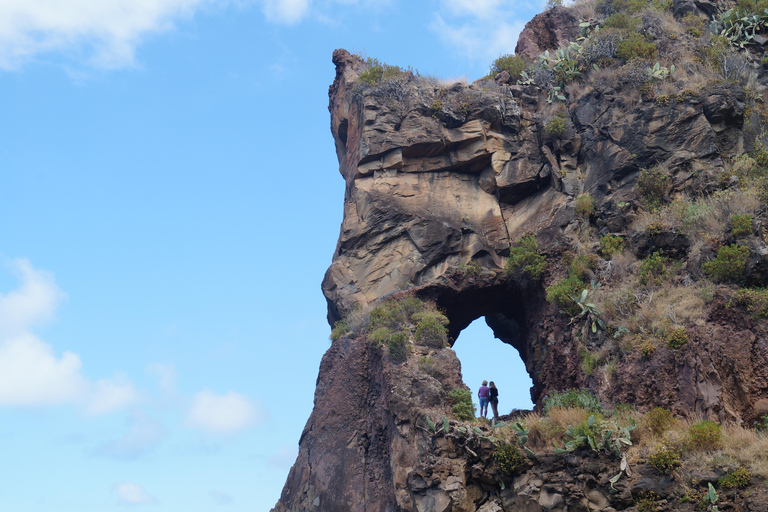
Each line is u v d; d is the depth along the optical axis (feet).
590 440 85.46
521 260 115.34
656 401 91.09
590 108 122.42
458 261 118.73
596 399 94.68
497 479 89.92
